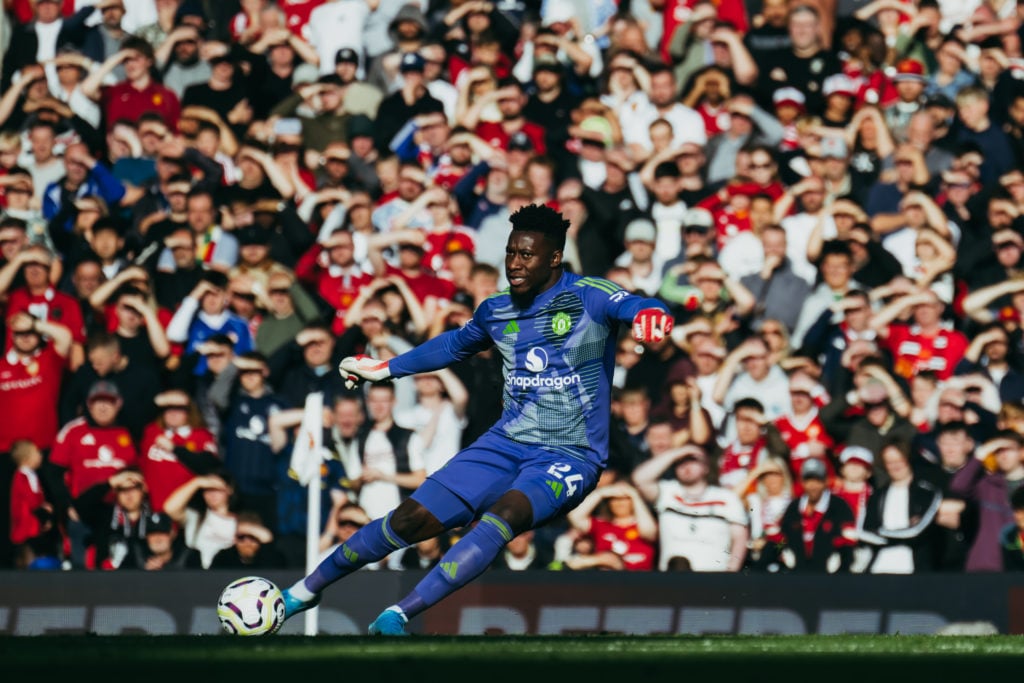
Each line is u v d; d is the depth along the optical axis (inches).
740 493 1422.2
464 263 1578.5
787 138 1689.2
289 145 1686.8
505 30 1793.8
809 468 1411.2
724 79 1713.8
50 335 1523.1
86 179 1681.8
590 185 1653.5
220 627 1262.3
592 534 1397.6
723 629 1274.6
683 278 1578.5
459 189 1648.6
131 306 1524.4
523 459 793.6
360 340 1526.8
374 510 1444.4
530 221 777.6
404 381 1483.8
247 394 1486.2
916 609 1283.2
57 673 489.4
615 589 1274.6
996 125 1708.9
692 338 1518.2
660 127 1669.5
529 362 789.2
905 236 1622.8
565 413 787.4
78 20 1791.3
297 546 1438.2
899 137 1690.5
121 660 547.2
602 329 781.3
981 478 1409.9
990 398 1512.1
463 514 796.6
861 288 1588.3
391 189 1652.3
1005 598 1285.7
